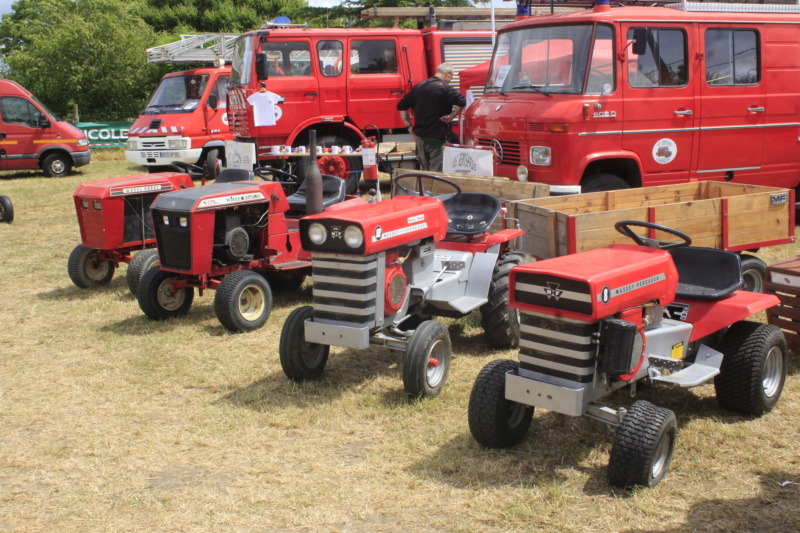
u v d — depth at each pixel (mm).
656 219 5871
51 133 16531
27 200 13031
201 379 4984
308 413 4410
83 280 7273
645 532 3146
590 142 7309
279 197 6340
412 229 4613
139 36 26047
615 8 7668
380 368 5117
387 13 13539
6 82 16312
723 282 4426
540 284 3451
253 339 5785
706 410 4371
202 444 4074
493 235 5387
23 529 3303
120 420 4410
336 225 4305
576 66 7406
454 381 4863
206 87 15336
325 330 4461
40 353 5590
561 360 3467
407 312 5012
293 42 11586
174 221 5816
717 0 8891
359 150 11055
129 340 5820
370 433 4164
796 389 4621
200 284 6070
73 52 24766
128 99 26000
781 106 8492
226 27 37062
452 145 8188
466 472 3674
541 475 3619
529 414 3941
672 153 7863
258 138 11555
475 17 14102
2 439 4195
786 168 8711
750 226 6227
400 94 12453
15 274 8008
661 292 3762
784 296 5148
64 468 3852
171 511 3418
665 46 7684
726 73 8094
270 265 6336
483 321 5359
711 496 3414
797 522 3195
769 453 3834
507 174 7895
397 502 3445
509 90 8109
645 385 4480
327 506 3428
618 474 3428
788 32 8438
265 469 3783
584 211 6637
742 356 4125
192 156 15188
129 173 17078
